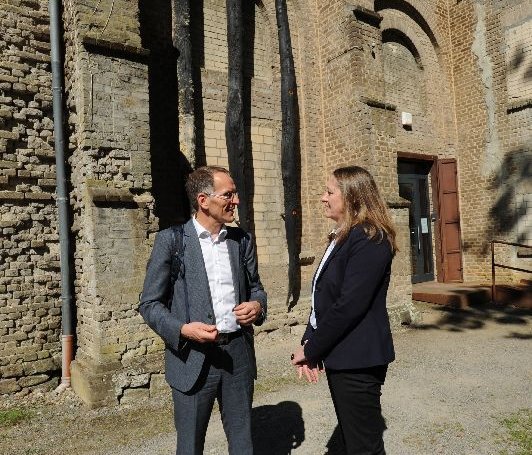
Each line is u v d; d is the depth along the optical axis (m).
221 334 2.59
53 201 5.63
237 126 7.16
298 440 3.91
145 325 5.25
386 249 2.39
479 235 10.90
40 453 3.89
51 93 5.61
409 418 4.27
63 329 5.46
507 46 10.23
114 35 5.34
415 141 10.73
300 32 8.62
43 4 5.59
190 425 2.54
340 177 2.62
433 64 11.14
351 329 2.39
